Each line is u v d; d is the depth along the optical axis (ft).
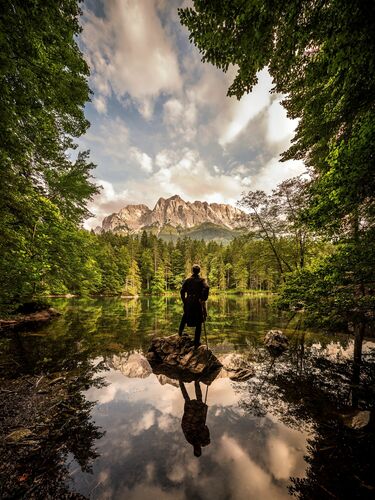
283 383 15.93
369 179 11.31
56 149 32.14
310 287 20.06
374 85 10.69
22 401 13.33
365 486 7.31
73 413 12.07
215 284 228.63
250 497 6.95
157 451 9.05
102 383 15.98
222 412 12.12
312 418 11.43
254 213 60.13
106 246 194.80
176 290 229.25
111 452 9.00
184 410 12.35
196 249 283.79
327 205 13.69
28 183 22.47
